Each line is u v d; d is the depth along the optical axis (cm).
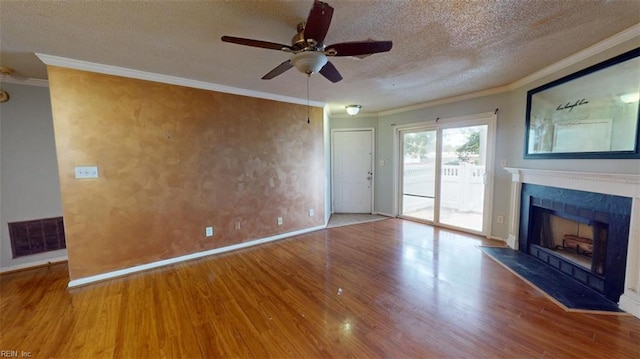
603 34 212
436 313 213
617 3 168
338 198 595
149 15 178
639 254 200
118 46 226
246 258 337
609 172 225
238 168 368
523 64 278
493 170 386
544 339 181
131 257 296
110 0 159
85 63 260
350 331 194
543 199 304
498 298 233
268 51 238
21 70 279
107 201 280
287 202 423
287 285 265
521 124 339
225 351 176
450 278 273
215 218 352
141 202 300
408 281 268
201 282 273
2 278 289
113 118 279
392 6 169
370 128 566
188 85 321
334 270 297
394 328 196
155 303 235
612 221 221
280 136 408
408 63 270
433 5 169
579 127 253
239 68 282
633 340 177
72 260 266
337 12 175
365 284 264
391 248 365
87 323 207
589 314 207
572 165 261
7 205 304
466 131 427
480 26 196
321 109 457
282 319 210
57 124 253
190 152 328
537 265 300
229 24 192
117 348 180
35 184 318
